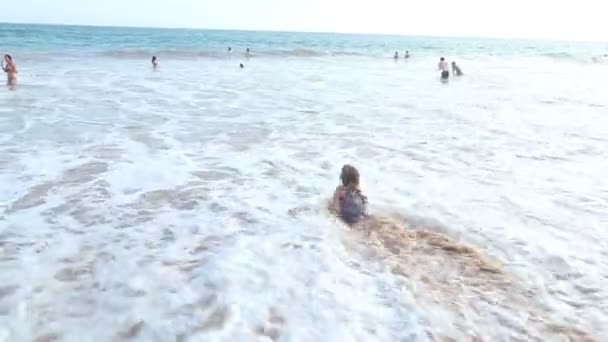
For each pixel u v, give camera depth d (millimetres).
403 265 5324
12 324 4125
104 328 4125
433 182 8211
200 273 5078
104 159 9000
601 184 8297
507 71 34062
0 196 6992
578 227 6477
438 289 4859
